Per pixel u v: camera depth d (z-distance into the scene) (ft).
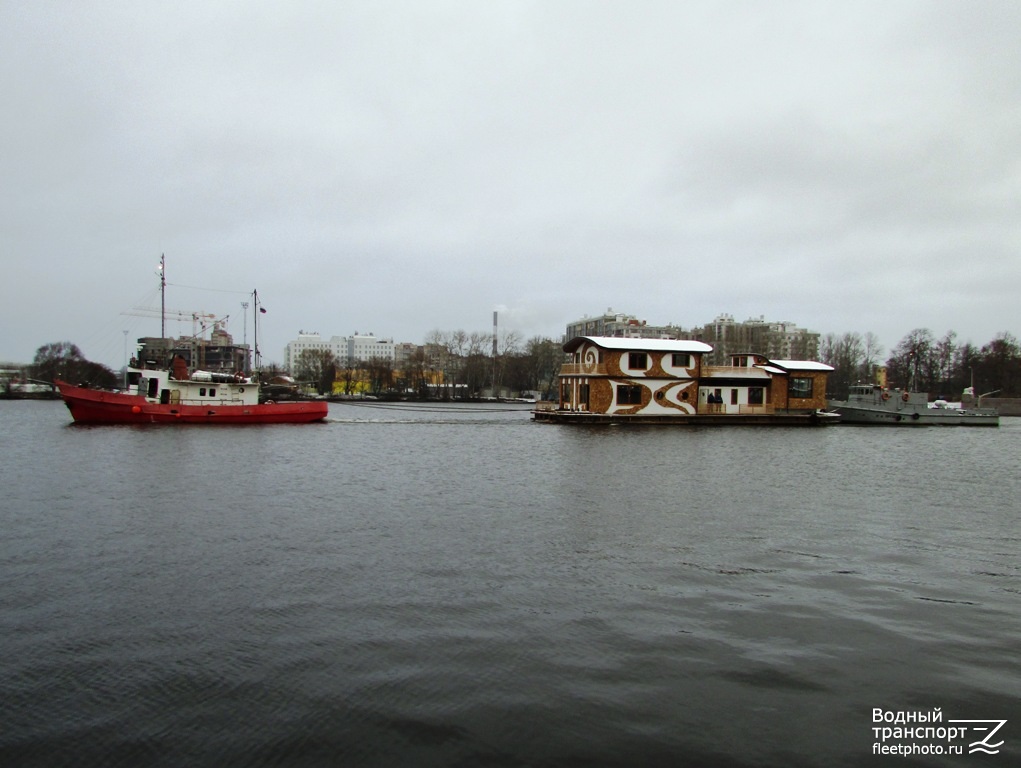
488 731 34.19
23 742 32.99
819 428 251.39
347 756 32.09
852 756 32.37
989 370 434.30
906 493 105.40
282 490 101.76
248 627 47.03
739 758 32.12
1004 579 59.93
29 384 543.80
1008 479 122.11
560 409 262.26
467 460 142.20
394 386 582.76
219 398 225.97
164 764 31.40
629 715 35.78
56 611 49.93
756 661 42.24
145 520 79.92
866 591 55.98
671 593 54.95
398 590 55.06
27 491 99.09
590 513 86.48
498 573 59.88
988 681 39.86
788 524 81.30
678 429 232.53
